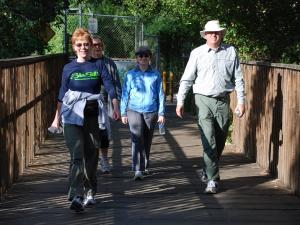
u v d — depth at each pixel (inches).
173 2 589.3
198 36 885.2
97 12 1061.1
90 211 306.8
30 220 291.0
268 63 398.3
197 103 350.6
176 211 308.0
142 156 378.9
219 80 347.6
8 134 348.5
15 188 352.8
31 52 572.7
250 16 510.3
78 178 298.5
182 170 410.3
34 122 455.5
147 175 392.2
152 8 893.8
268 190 352.2
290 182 350.6
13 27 552.4
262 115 414.9
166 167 419.5
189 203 323.3
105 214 301.6
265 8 505.4
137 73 376.8
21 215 299.0
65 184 363.6
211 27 345.7
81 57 304.8
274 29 510.6
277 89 378.0
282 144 366.9
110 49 1058.1
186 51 1175.6
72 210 307.3
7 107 345.4
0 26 546.0
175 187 359.9
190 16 571.5
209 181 345.1
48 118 553.3
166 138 551.5
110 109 380.2
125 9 1076.5
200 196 338.6
